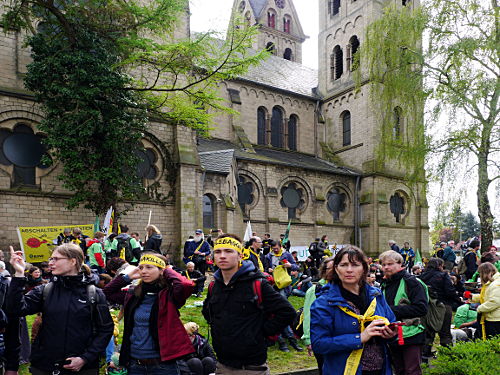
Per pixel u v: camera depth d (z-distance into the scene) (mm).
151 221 21969
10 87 18734
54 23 18359
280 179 33062
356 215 36719
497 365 5234
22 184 18734
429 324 6852
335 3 43312
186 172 22797
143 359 4504
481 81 20047
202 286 14609
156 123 22609
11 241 18031
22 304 4305
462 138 20625
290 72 45219
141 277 4547
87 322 4488
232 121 35719
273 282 9180
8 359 4914
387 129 25750
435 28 22016
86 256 13969
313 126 41500
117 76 18562
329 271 4234
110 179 18531
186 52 19125
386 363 4031
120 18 19203
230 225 26094
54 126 17562
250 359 4137
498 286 6918
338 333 3865
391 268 5836
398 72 24266
